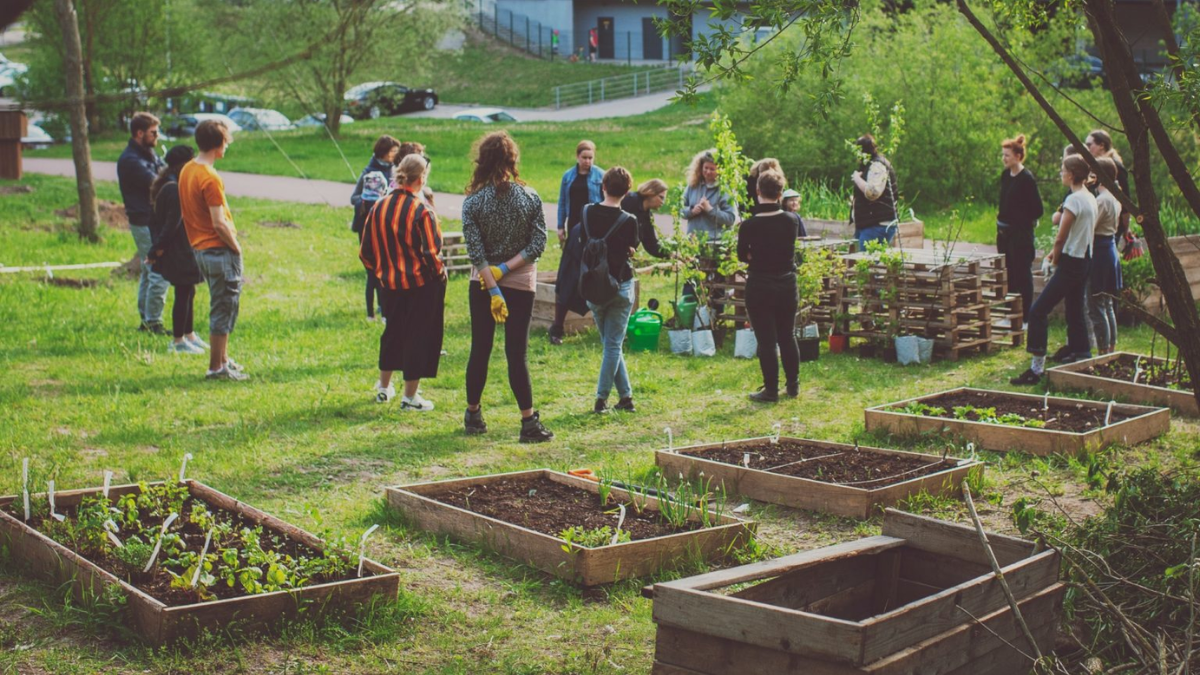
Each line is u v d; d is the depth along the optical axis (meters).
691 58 4.76
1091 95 24.72
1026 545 4.52
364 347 11.20
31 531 5.22
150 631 4.52
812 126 25.19
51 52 36.09
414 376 8.72
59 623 4.67
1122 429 7.80
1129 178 19.47
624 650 4.73
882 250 11.30
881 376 10.29
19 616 4.79
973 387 9.82
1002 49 4.51
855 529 6.25
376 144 12.05
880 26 25.58
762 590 4.32
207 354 10.64
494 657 4.64
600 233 8.51
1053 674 4.05
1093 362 10.04
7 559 5.32
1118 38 4.44
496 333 11.94
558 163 31.56
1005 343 11.68
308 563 5.02
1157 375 9.44
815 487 6.52
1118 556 5.00
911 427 8.04
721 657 3.92
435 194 25.22
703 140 33.62
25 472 5.63
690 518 5.94
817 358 11.06
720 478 6.91
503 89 57.81
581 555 5.28
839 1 4.66
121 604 4.66
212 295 9.53
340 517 6.29
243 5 35.47
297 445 7.75
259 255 17.23
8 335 11.16
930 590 4.74
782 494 6.66
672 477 7.13
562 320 11.45
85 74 36.75
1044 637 4.40
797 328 11.02
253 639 4.62
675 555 5.54
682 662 4.01
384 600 4.93
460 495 6.37
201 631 4.52
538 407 9.04
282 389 9.32
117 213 21.34
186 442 7.73
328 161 33.91
